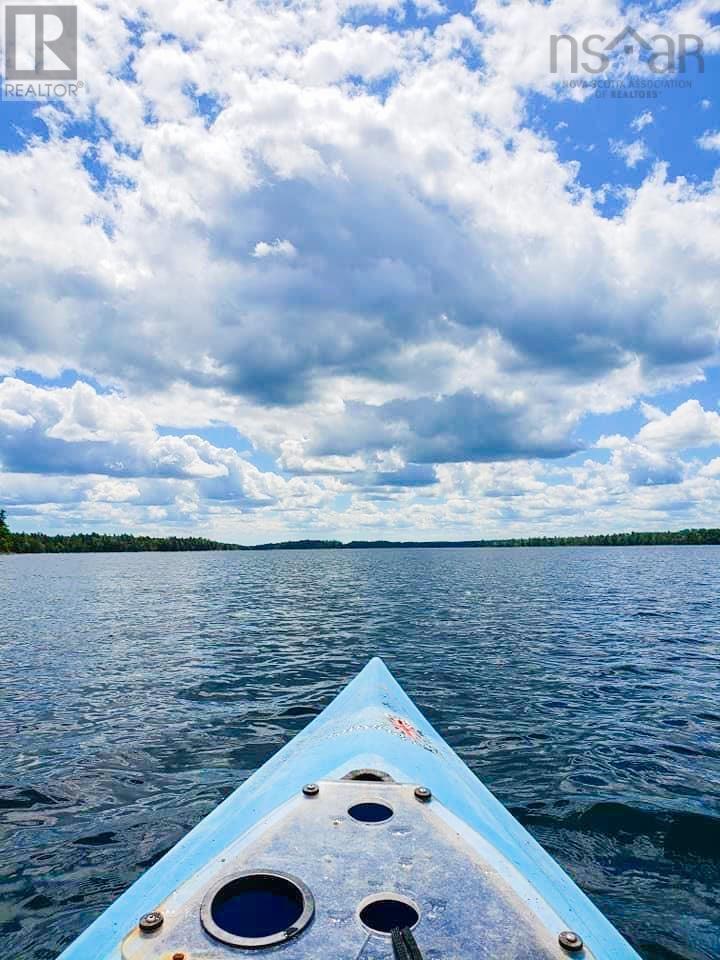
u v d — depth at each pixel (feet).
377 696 22.62
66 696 31.81
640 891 14.08
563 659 39.88
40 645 47.26
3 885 14.64
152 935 7.47
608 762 21.93
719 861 15.40
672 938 12.50
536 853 12.50
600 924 10.03
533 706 29.09
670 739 24.41
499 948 7.34
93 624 59.77
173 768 21.84
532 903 8.48
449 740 24.31
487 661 39.40
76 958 8.68
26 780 20.79
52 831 17.25
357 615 65.31
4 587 113.91
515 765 21.66
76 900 14.03
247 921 7.98
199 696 31.73
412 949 6.61
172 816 18.12
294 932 7.34
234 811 13.70
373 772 14.37
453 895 8.27
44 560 301.02
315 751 16.92
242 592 98.84
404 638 49.32
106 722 27.25
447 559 274.36
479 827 12.50
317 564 229.66
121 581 131.64
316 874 8.65
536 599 80.84
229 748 23.81
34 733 25.71
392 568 183.93
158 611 71.82
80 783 20.52
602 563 204.54
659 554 313.32
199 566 221.87
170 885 10.50
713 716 27.50
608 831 16.87
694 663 38.45
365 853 9.29
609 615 63.00
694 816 17.74
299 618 63.67
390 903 8.09
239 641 48.78
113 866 15.44
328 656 42.06
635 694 31.22
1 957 12.16
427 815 10.68
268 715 28.27
